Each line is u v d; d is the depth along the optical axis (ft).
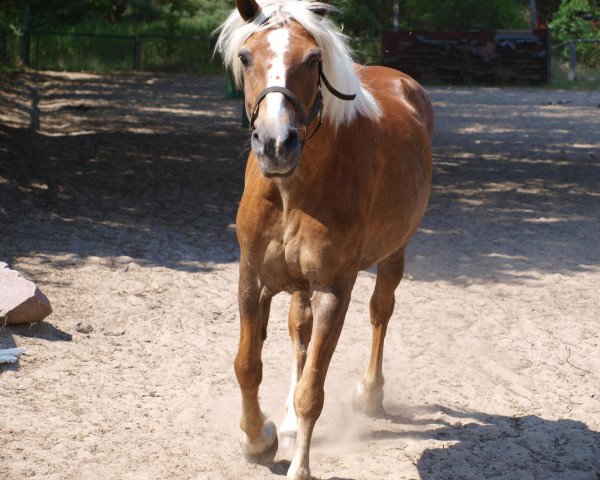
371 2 117.80
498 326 19.74
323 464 12.69
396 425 14.40
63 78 84.74
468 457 13.08
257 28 10.48
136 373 15.88
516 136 54.29
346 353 17.81
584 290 22.82
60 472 11.80
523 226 30.12
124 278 21.68
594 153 47.60
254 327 11.85
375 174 11.98
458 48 96.53
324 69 10.73
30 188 30.73
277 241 11.21
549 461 13.09
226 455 12.78
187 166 39.45
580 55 112.06
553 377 16.72
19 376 15.07
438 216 31.45
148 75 96.22
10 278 17.69
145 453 12.60
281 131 9.59
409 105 15.53
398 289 22.53
